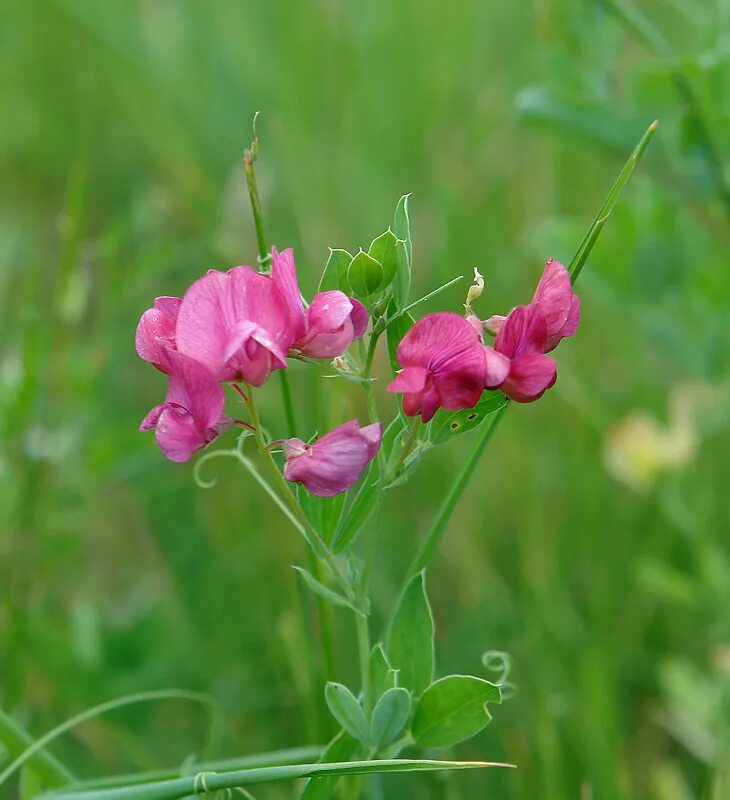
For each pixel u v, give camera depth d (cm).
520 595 55
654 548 58
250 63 79
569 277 40
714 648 53
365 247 66
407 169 73
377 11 77
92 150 80
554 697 49
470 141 72
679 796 50
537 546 53
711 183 52
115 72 82
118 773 50
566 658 52
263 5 83
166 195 69
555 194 68
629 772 52
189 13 83
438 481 57
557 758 47
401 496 57
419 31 77
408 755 44
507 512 58
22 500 51
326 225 64
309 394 47
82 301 55
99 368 57
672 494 54
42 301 68
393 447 39
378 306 39
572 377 58
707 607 53
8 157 81
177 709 51
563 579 56
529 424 60
